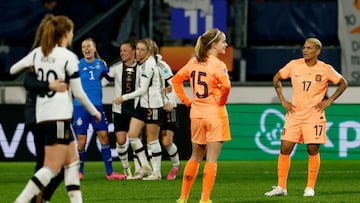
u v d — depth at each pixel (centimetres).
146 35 4706
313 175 2723
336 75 2683
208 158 2331
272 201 2572
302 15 4728
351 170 3803
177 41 4659
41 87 1986
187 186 2381
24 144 3994
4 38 4803
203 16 4638
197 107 2342
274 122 4038
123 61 3369
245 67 4634
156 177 3384
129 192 2889
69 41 2045
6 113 3991
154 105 3300
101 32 4741
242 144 4034
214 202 2558
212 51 2342
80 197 2044
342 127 4012
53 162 2000
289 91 4281
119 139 3409
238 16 4669
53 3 4816
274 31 4756
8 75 4791
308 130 2681
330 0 4700
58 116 1992
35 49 2041
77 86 2006
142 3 4709
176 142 3966
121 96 3253
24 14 4794
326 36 4700
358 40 4612
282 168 2716
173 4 4647
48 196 2144
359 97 4228
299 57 4697
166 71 3312
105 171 3794
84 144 3388
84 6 4822
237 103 4075
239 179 3397
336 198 2655
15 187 3142
